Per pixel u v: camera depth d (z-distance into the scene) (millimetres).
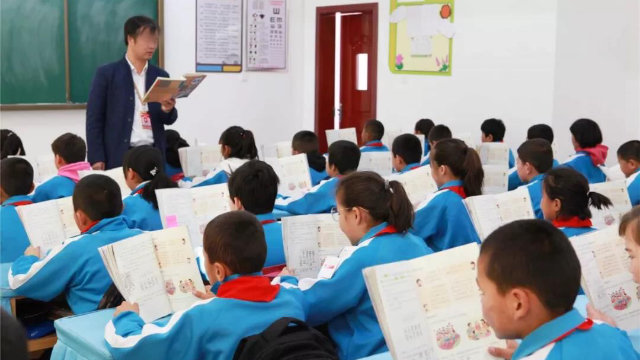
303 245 2416
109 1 6832
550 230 1245
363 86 8469
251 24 8109
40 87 6441
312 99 8672
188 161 4734
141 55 4203
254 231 1816
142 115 4285
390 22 7832
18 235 2930
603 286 1802
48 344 2779
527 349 1234
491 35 7043
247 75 8164
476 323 1531
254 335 1655
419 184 3514
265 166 2672
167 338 1731
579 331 1235
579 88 6578
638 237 1604
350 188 2068
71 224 2725
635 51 6270
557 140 6738
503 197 2678
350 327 2092
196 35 7637
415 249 2068
